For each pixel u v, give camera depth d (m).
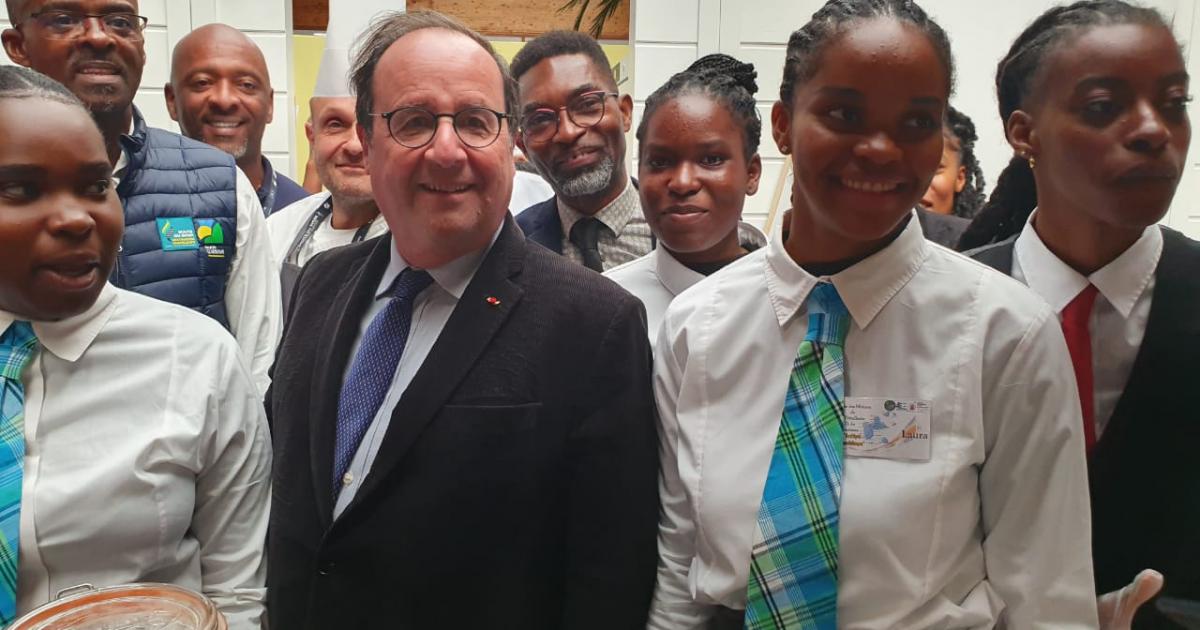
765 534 0.98
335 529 1.07
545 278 1.14
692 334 1.11
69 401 1.06
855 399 0.97
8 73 1.01
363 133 1.16
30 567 1.01
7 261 0.97
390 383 1.14
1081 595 0.93
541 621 1.10
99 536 1.04
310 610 1.10
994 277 0.98
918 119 0.92
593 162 1.84
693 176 1.51
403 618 1.06
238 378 1.23
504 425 1.05
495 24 4.23
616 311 1.11
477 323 1.09
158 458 1.09
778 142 1.06
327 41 2.43
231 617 1.17
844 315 1.00
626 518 1.09
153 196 1.71
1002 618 0.98
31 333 1.05
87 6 1.65
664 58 3.94
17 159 0.95
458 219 1.07
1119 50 0.99
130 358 1.12
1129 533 1.08
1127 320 1.10
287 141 3.91
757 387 1.05
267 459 1.27
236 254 1.83
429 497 1.04
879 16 0.92
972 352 0.94
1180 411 1.06
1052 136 1.06
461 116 1.07
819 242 1.03
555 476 1.07
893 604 0.93
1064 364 0.94
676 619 1.10
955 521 0.94
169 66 3.74
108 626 0.83
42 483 1.02
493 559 1.05
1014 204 1.35
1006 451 0.95
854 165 0.92
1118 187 1.00
